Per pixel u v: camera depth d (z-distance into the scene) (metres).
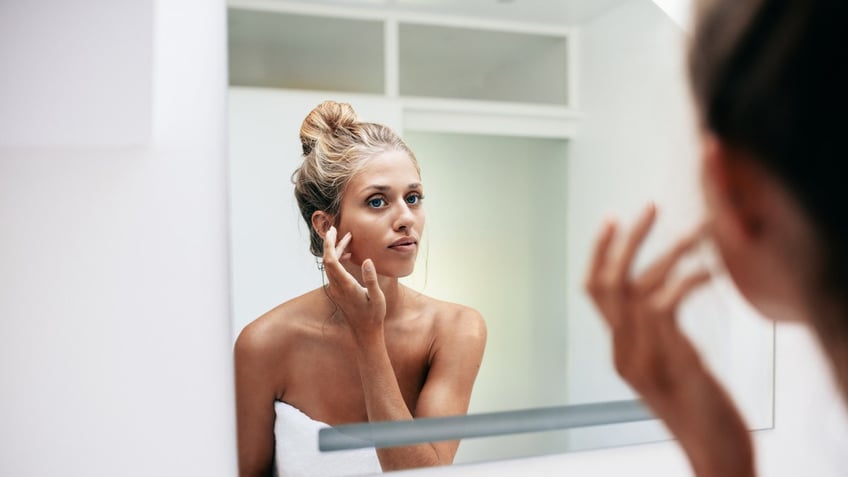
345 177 1.18
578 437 1.32
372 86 1.21
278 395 1.15
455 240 1.24
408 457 1.21
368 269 1.18
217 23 1.19
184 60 1.17
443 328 1.23
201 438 1.15
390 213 1.20
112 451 1.13
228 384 1.16
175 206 1.16
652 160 1.35
